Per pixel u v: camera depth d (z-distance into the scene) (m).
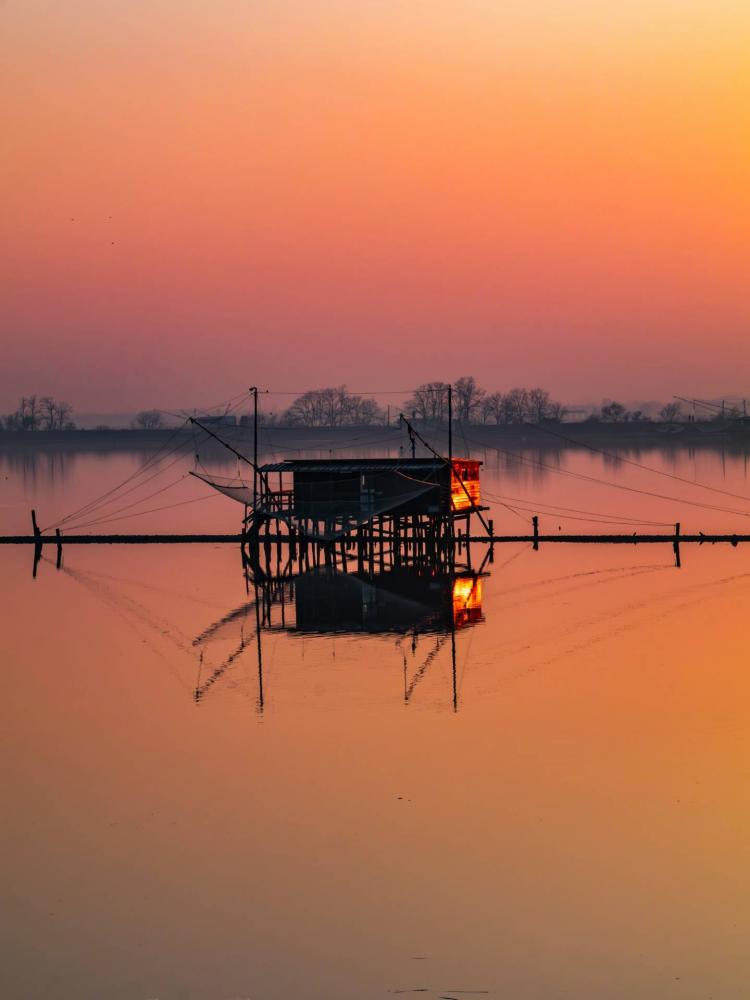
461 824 27.70
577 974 21.55
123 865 25.91
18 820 28.39
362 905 24.05
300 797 29.55
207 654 45.34
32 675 42.25
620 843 26.50
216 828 27.78
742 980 21.30
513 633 48.25
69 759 32.69
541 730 34.47
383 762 31.95
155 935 23.03
